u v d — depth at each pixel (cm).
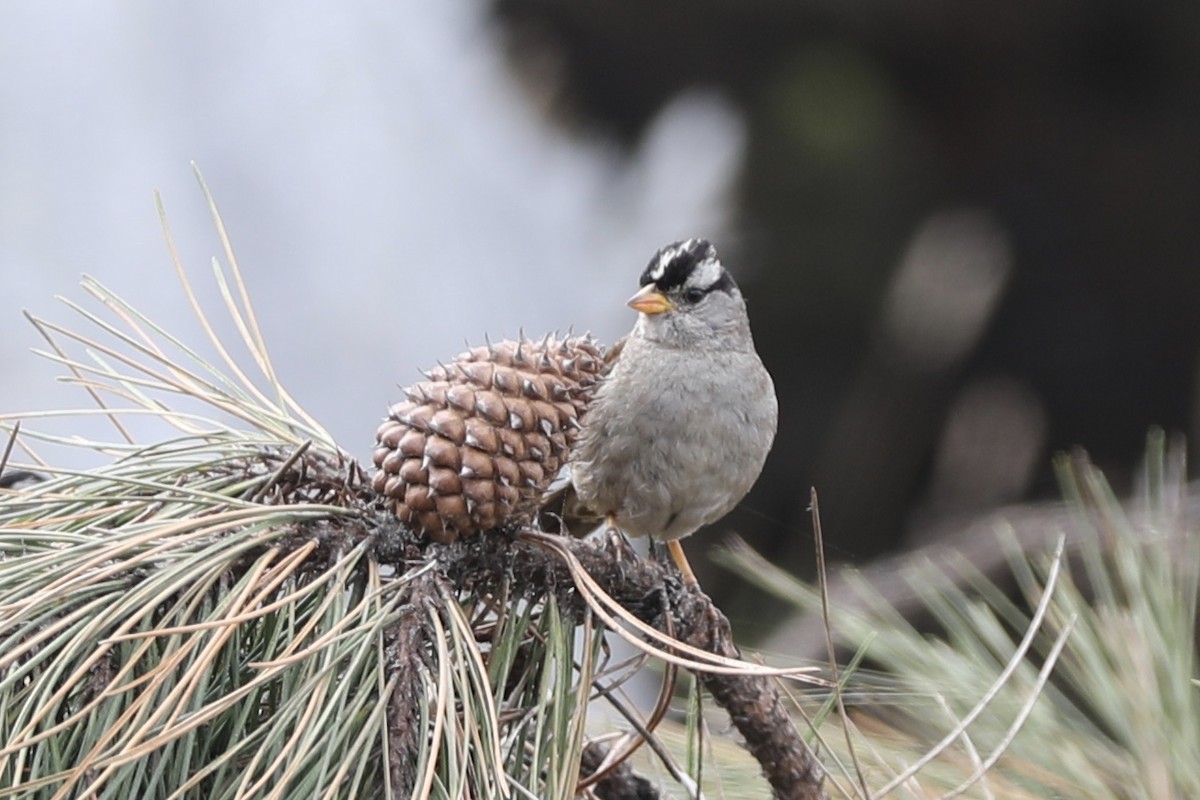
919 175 862
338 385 927
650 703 725
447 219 995
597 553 706
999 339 848
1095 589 709
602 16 927
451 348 955
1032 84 849
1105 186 848
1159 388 834
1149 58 834
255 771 654
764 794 707
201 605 693
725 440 729
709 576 809
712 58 903
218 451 704
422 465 702
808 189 866
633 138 961
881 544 825
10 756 630
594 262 970
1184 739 706
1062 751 707
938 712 708
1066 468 712
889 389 829
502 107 1016
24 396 835
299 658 620
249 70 1038
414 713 666
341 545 702
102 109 1015
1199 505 717
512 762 702
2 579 642
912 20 840
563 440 703
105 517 702
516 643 702
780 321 852
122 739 605
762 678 706
